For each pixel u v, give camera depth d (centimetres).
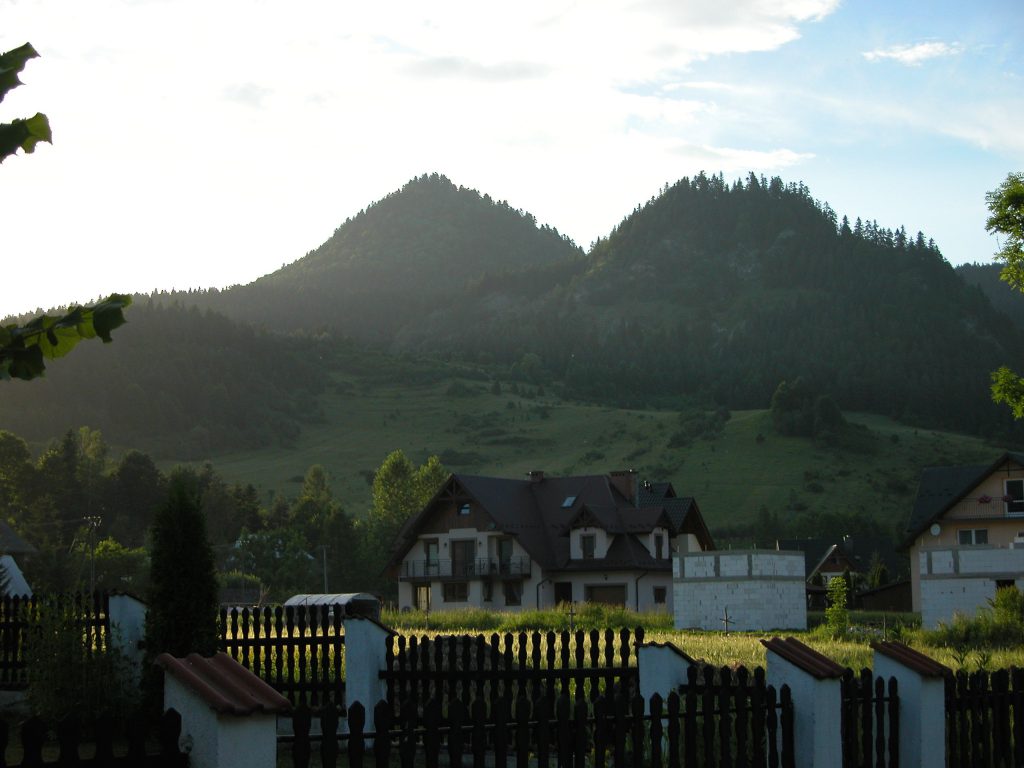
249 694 730
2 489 10388
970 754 1306
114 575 7000
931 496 6581
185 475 1442
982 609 3916
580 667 1354
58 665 1384
